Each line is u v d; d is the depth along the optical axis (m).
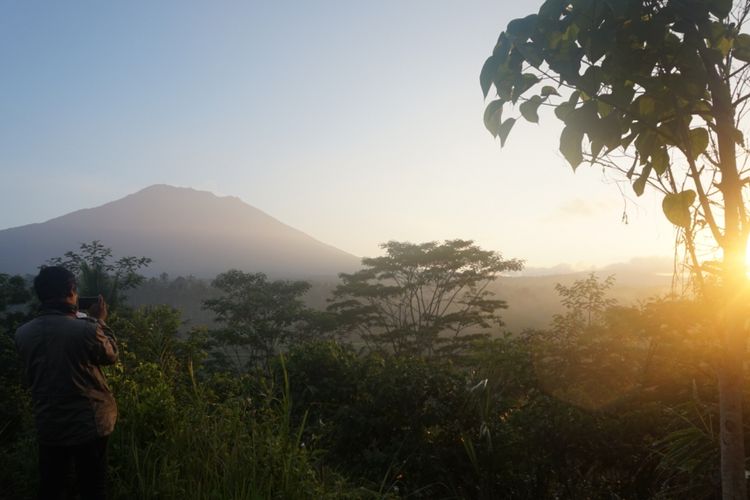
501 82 2.19
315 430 5.40
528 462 5.42
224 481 3.47
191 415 4.22
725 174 2.11
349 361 6.39
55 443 3.35
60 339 3.37
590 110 2.04
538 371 5.71
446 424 5.76
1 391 5.65
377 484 5.12
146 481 3.72
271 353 27.97
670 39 2.15
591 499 5.48
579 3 2.03
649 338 5.17
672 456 3.97
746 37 2.22
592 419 5.26
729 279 2.11
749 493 3.07
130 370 5.00
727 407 2.13
